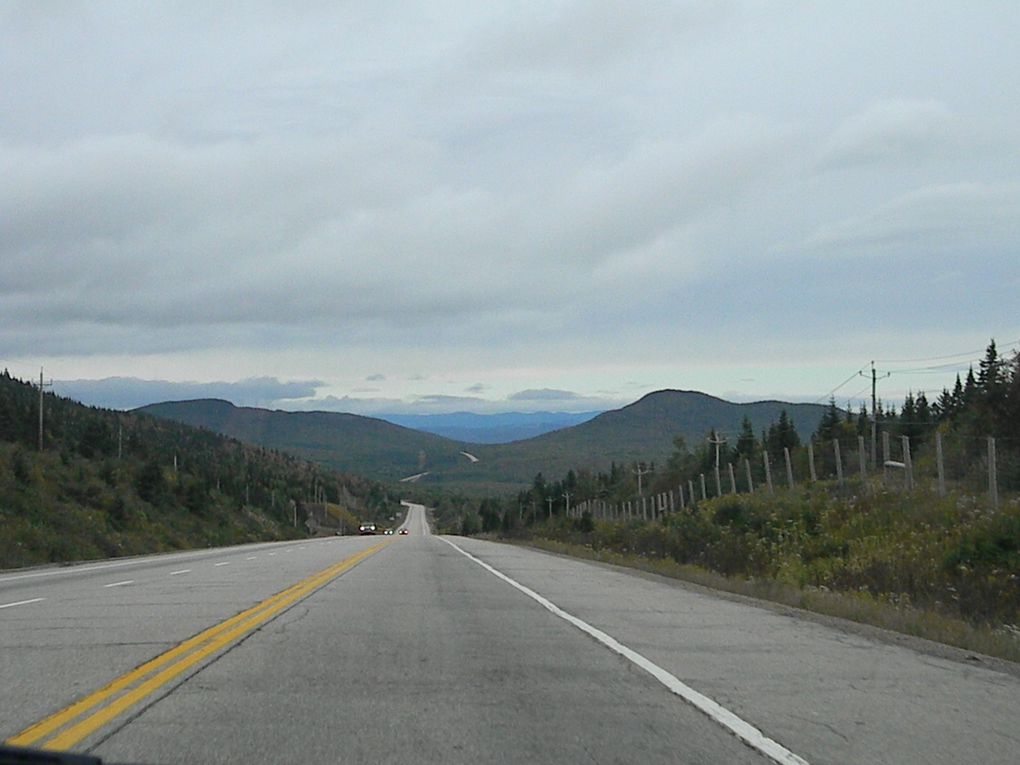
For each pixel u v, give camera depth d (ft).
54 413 337.72
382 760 24.02
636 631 48.26
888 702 31.76
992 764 24.53
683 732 27.32
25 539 130.31
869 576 81.35
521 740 26.17
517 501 500.33
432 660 38.47
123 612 53.57
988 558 75.56
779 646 43.91
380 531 482.69
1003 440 125.49
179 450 414.82
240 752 24.53
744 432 332.39
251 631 45.91
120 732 26.40
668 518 157.69
